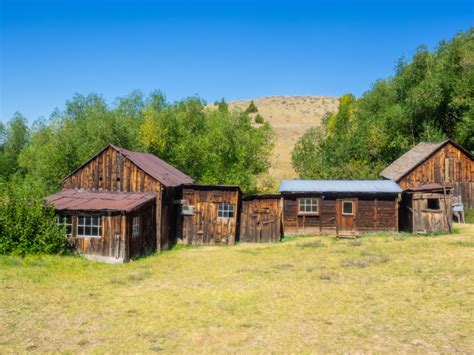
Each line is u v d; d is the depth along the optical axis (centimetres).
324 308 1527
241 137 4697
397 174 3903
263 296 1689
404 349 1170
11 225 2372
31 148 4681
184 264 2434
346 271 2095
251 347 1195
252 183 4622
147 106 5300
